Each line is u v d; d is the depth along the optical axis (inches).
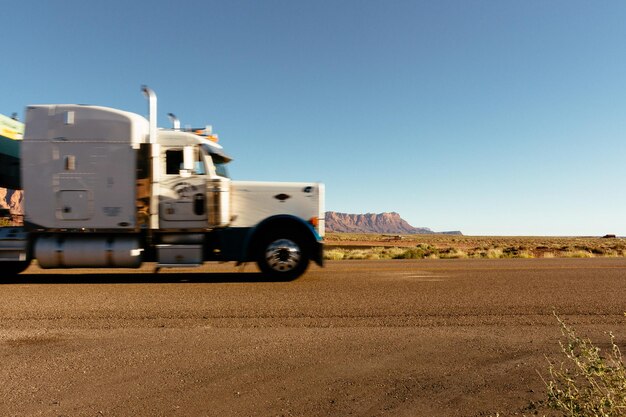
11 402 129.3
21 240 381.4
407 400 131.4
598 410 109.0
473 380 146.6
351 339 194.7
